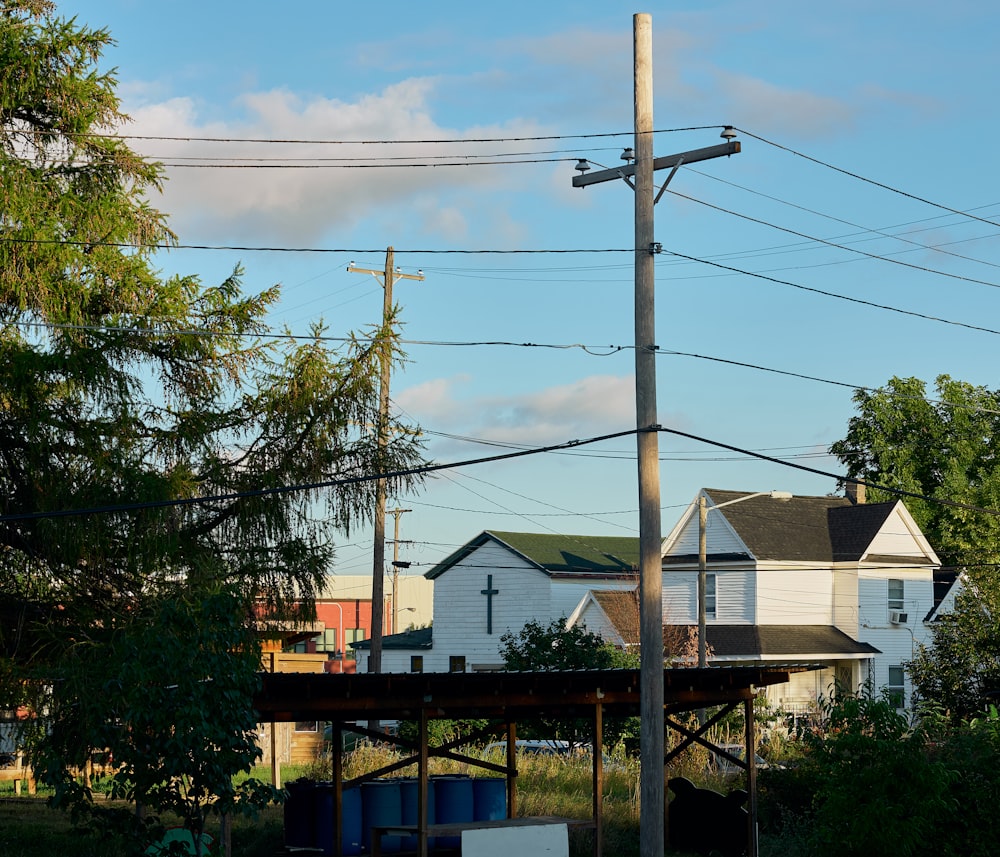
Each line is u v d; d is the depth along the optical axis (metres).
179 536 16.77
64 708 12.92
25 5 17.78
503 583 49.22
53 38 17.39
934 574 54.03
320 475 17.61
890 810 15.98
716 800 20.62
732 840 20.20
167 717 11.59
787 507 47.72
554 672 16.92
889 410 59.69
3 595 16.50
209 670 11.73
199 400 17.72
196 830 11.90
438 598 51.34
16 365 15.65
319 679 15.48
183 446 17.33
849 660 45.09
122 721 11.80
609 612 44.16
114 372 16.53
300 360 17.83
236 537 17.38
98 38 17.75
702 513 34.09
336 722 18.30
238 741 11.84
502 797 19.81
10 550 16.69
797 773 23.03
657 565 16.38
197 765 11.58
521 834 17.31
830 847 16.81
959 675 31.94
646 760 16.00
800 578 45.19
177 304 17.47
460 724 33.00
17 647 16.16
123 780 11.96
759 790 23.00
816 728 32.81
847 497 52.56
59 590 16.64
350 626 68.50
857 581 45.41
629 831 21.25
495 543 49.75
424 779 16.77
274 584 17.45
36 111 17.88
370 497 17.97
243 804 11.84
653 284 16.88
